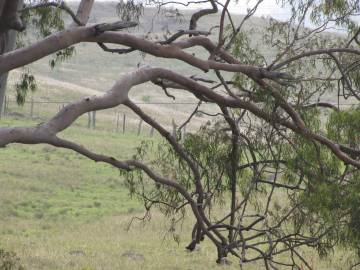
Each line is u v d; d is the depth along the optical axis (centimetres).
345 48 2462
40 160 8675
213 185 2594
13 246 4744
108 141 10325
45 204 6788
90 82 18088
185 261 4488
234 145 2522
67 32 1892
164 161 2555
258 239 4709
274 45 2536
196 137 2512
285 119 2355
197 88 2266
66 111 1889
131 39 2047
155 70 2147
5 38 2155
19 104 2927
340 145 2348
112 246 4903
